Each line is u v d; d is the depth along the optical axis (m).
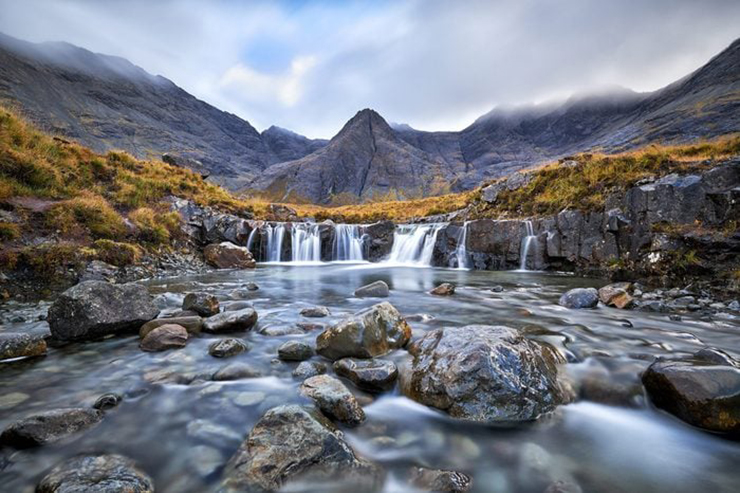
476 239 18.78
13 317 7.26
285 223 23.83
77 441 3.23
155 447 3.17
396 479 2.87
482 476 2.94
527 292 11.20
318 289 12.07
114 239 13.71
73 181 15.86
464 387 3.86
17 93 196.38
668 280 10.84
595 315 7.93
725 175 11.72
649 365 4.58
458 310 8.60
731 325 7.05
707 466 3.11
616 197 13.95
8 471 2.84
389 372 4.47
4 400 3.98
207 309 7.49
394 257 23.38
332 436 3.04
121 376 4.64
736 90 146.50
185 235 18.75
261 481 2.69
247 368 4.84
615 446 3.36
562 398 4.08
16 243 10.34
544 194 19.34
